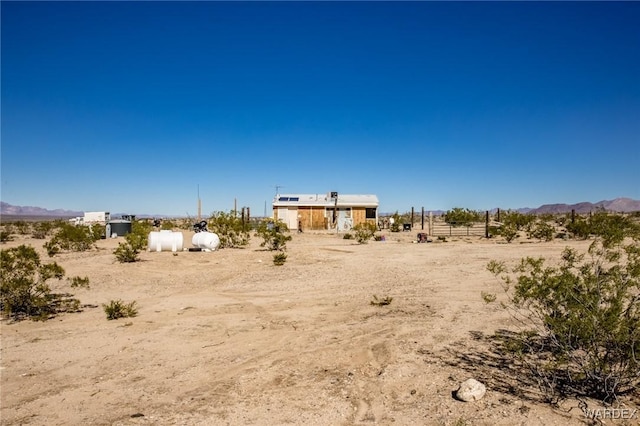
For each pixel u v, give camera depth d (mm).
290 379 6387
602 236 6719
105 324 9766
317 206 45625
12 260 11047
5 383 6520
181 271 16734
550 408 5078
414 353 7223
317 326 9195
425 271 15789
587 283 5781
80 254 22125
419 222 52562
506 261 17297
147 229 33562
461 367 6508
